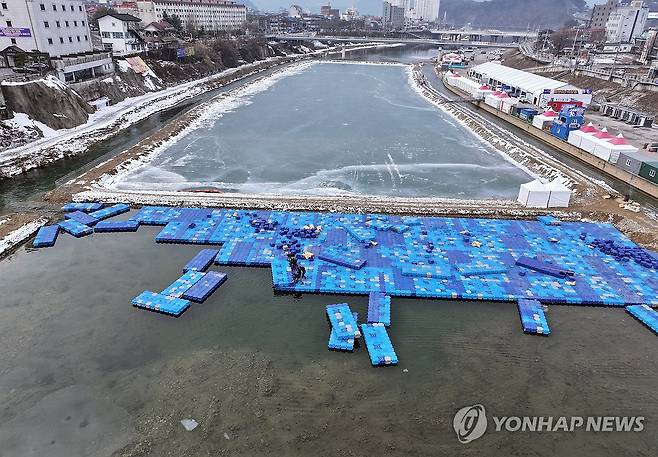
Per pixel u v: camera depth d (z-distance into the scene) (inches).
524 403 1002.1
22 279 1400.1
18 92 2623.0
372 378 1056.8
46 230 1656.0
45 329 1192.8
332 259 1491.1
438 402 998.4
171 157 2554.1
